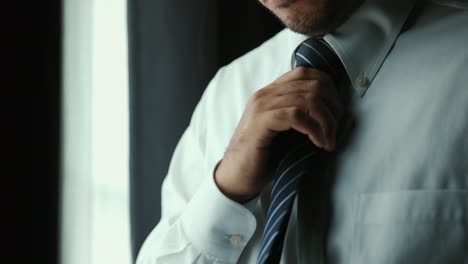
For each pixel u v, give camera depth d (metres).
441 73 0.98
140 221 1.44
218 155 1.20
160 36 1.49
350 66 1.02
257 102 1.02
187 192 1.23
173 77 1.50
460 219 0.92
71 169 1.43
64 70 1.41
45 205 1.30
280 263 1.02
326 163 1.01
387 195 0.96
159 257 1.13
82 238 1.44
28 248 1.28
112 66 1.56
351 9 1.02
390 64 1.02
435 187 0.94
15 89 1.29
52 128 1.31
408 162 0.96
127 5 1.47
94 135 1.53
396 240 0.94
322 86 0.99
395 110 0.99
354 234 0.97
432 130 0.96
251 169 1.03
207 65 1.54
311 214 0.99
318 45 1.04
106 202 1.53
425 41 1.01
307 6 0.98
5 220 1.26
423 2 1.06
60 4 1.33
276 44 1.24
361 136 1.00
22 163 1.28
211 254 1.09
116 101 1.56
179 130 1.49
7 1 1.29
